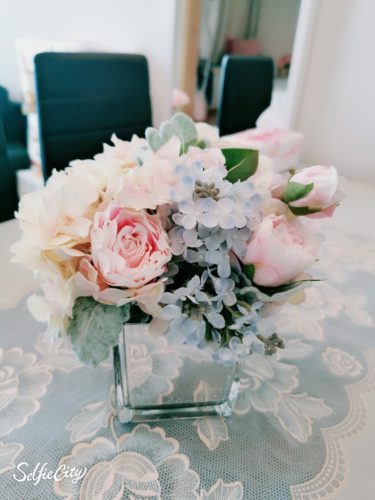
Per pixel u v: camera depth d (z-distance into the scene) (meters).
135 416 0.45
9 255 0.74
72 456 0.40
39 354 0.53
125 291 0.32
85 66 1.21
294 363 0.55
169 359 0.45
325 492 0.38
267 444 0.43
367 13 1.26
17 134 2.21
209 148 0.40
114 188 0.33
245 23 1.55
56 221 0.32
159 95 1.48
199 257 0.33
